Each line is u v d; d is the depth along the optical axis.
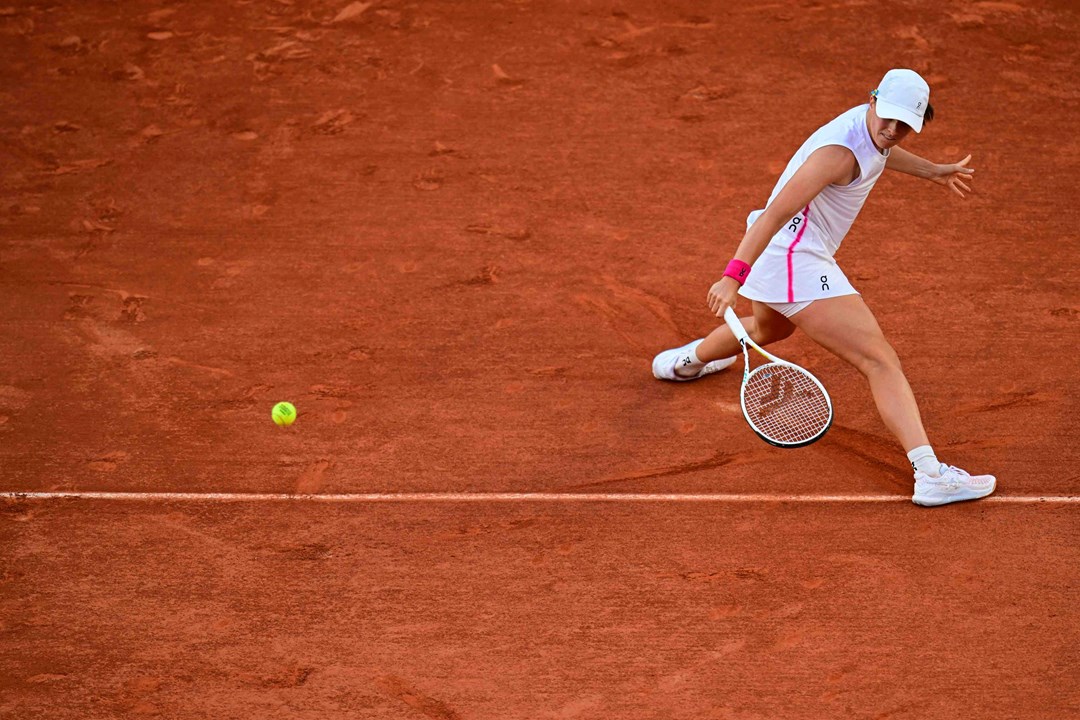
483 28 33.34
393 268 24.91
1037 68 30.83
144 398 21.73
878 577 17.64
